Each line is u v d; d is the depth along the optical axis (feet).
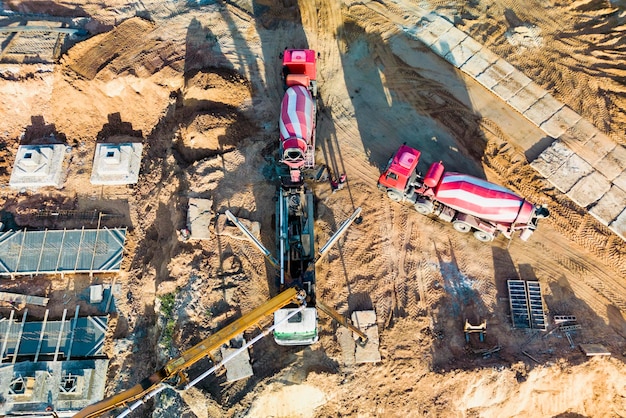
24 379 68.59
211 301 67.26
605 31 87.66
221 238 71.10
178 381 58.70
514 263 71.10
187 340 65.16
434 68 86.12
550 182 76.38
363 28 90.38
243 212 73.05
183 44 89.10
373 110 82.84
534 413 66.74
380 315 67.31
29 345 72.38
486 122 81.20
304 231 67.31
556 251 71.97
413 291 68.90
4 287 76.48
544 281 69.97
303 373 62.39
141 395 56.80
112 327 74.23
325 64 87.25
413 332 66.33
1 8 95.04
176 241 72.38
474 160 78.28
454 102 82.99
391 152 79.15
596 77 83.97
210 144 78.69
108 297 76.43
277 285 68.08
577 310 68.23
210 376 63.05
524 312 67.46
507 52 87.04
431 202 71.20
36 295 76.33
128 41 89.30
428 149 79.30
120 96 87.04
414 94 83.92
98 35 89.04
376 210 74.23
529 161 78.18
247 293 67.72
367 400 63.98
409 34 89.30
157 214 79.30
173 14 92.79
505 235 69.15
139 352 72.28
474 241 72.54
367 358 64.44
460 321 67.41
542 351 65.26
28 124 87.71
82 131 88.02
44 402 68.80
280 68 86.69
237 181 75.61
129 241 79.51
